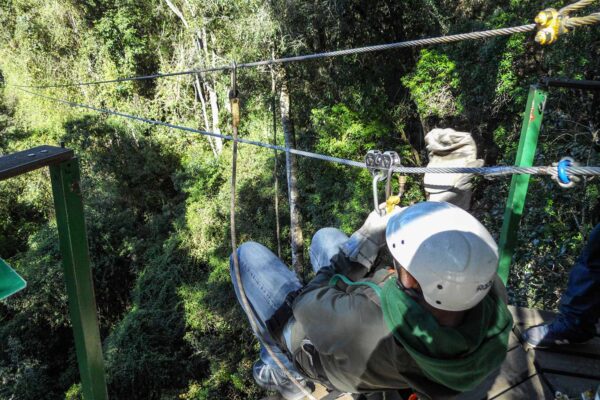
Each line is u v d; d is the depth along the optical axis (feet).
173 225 66.23
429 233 4.35
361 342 4.78
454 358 4.25
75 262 5.37
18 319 66.08
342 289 5.47
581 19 4.88
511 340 8.65
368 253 5.53
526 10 36.76
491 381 7.81
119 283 74.84
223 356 53.57
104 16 81.46
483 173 5.51
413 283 4.52
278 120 57.88
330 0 43.34
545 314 9.27
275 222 56.80
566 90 30.55
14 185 82.43
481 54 38.81
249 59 50.31
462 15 46.65
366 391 5.27
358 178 49.01
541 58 35.65
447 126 45.80
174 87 81.20
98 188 76.38
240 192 58.75
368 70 50.34
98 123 81.35
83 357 5.69
